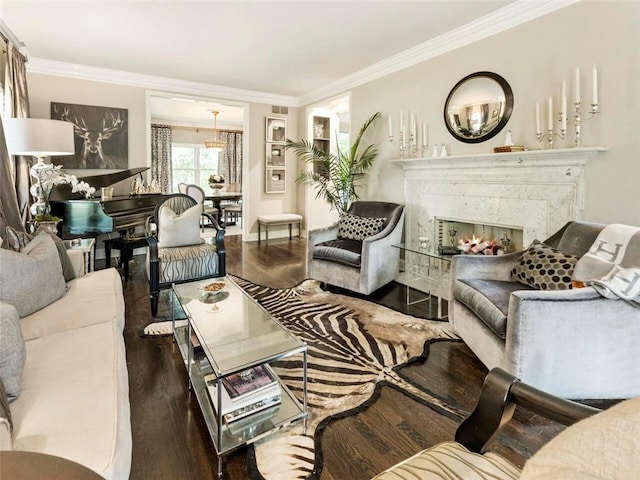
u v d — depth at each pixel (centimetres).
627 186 243
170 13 310
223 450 143
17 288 174
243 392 163
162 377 211
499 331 187
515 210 305
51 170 326
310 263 388
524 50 297
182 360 230
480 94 329
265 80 518
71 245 311
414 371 219
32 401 111
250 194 633
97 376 127
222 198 797
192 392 197
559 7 273
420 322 291
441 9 301
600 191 256
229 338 174
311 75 491
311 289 377
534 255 232
